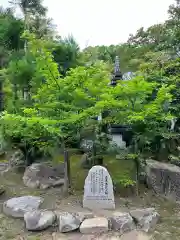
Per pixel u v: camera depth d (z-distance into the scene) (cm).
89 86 434
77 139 468
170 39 1220
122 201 425
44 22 1434
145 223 352
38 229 344
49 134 451
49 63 419
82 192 456
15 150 704
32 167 545
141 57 1645
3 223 370
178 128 635
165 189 462
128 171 480
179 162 564
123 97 443
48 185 496
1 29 1090
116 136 566
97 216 362
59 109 436
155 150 600
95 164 507
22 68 621
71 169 520
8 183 527
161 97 434
